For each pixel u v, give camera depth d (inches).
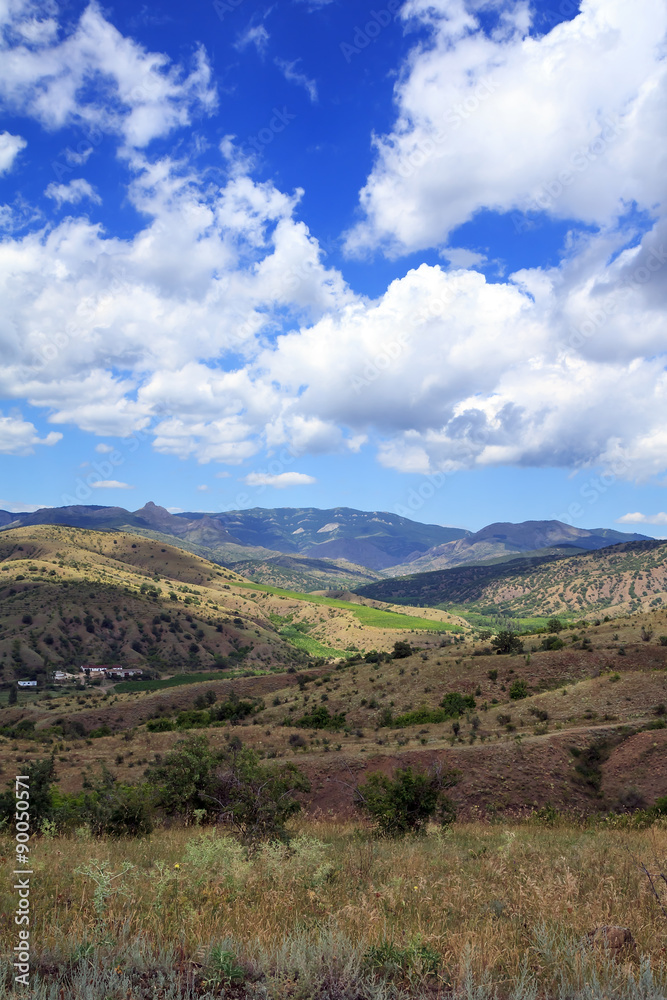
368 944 222.5
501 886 334.0
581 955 208.2
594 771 1330.0
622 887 324.2
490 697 2469.2
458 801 1232.8
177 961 206.7
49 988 180.4
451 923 260.8
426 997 185.8
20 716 3833.7
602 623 3385.8
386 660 3378.4
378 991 183.3
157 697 3890.3
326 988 191.6
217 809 674.8
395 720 2401.6
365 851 454.3
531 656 2704.2
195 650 7106.3
